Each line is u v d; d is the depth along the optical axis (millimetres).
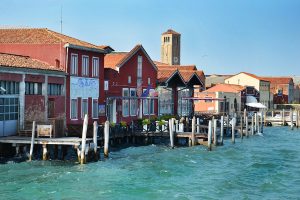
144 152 39281
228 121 56656
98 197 23672
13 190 24406
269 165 34719
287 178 29938
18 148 31562
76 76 41969
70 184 26031
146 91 52562
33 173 28312
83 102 43125
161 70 59375
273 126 77188
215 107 80375
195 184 27359
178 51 143750
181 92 62000
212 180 28625
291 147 46688
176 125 45625
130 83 50938
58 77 39688
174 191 25438
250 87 97000
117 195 24156
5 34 43219
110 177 28156
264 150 43750
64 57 40531
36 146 33125
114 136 40625
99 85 45562
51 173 28500
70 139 31875
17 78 34719
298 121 73938
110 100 47719
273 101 118062
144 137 44219
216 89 88688
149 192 25000
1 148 31641
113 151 39156
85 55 43312
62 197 23422
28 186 25266
